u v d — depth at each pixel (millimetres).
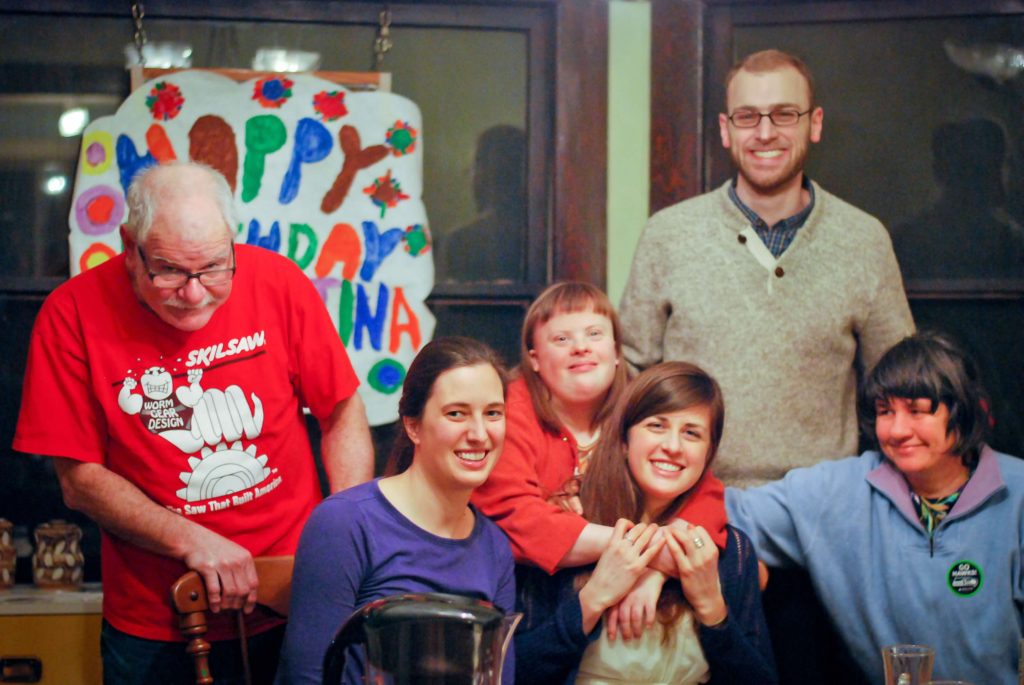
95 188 2791
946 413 2580
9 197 2791
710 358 2811
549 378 2486
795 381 2801
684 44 2893
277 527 2332
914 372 2596
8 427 2785
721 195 2854
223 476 2277
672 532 2260
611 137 2896
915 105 2918
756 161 2830
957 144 2916
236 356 2281
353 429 2387
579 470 2477
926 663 1710
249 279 2316
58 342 2219
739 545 2404
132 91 2797
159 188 2129
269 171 2820
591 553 2301
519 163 2914
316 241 2830
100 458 2248
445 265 2896
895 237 2898
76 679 2568
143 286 2164
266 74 2830
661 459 2365
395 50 2887
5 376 2783
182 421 2252
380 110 2859
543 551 2312
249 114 2820
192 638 2133
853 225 2863
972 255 2906
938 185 2912
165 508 2234
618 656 2277
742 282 2811
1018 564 2584
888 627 2631
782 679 2744
